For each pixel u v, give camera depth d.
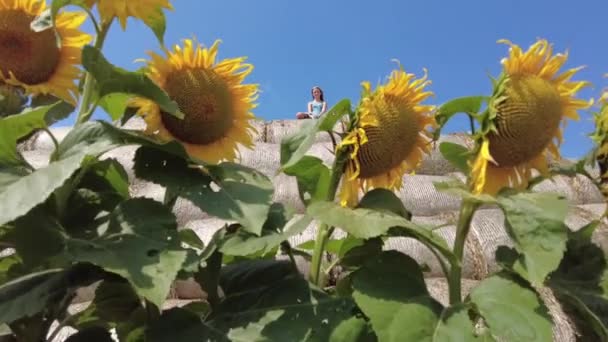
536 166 0.71
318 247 0.75
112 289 0.77
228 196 0.65
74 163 0.59
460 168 0.78
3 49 0.71
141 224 0.63
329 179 0.80
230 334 0.62
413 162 0.75
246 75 0.77
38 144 2.95
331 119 0.71
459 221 0.71
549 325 0.57
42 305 0.59
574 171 0.75
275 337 0.60
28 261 0.60
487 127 0.67
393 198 0.71
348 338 0.61
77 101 0.77
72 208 0.70
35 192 0.56
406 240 2.20
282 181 2.91
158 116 0.70
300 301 0.65
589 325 0.72
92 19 0.68
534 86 0.67
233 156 0.77
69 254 0.58
